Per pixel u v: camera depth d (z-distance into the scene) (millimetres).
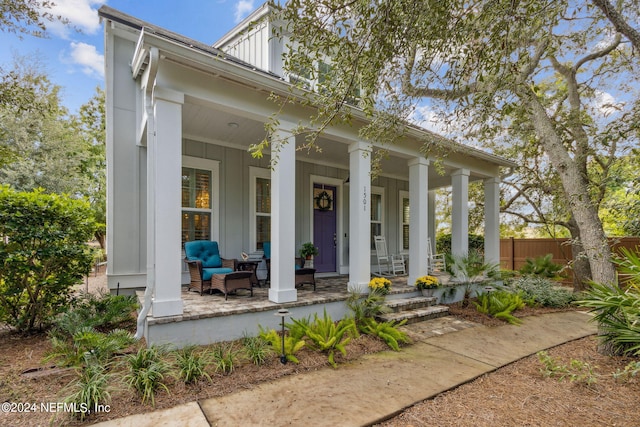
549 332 5352
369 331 4758
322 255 8328
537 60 4258
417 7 2523
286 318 4668
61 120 14453
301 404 2791
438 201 16594
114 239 5586
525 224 11289
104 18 5438
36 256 4395
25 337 4387
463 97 3260
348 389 3100
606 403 2920
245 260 6352
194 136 6227
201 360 3266
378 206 9906
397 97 3396
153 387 2865
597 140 4672
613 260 4523
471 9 2705
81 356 3256
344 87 2908
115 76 5676
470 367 3730
